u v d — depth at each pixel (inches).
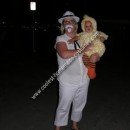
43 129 195.0
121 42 722.8
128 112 227.8
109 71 379.2
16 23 781.9
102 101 252.5
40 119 211.0
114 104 245.9
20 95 266.5
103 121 209.6
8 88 289.6
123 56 515.8
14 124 202.1
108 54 534.3
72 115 183.6
